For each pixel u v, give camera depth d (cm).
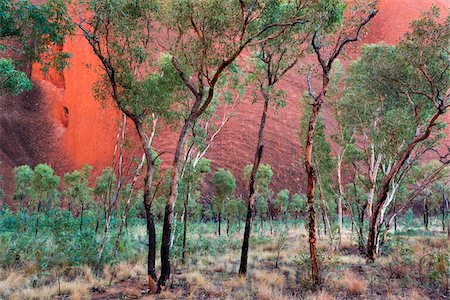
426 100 1767
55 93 10412
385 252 1755
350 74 2061
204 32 1093
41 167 3406
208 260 1683
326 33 1223
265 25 1180
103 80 1255
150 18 1249
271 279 1181
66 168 8838
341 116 2062
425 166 2973
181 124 1684
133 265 1596
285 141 7181
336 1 1024
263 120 1361
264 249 2155
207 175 5953
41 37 1127
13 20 1070
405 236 2366
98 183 3316
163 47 1227
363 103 1958
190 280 1226
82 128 8994
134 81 1223
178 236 1748
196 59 1134
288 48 1394
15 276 1202
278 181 6531
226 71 1538
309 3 1053
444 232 2869
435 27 1559
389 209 2008
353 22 1223
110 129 8156
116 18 1145
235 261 1698
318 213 2644
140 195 3281
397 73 1805
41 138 9500
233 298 972
